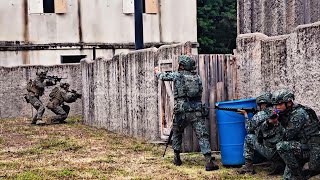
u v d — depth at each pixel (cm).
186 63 1403
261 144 1252
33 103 2838
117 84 2295
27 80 3400
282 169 1260
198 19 5528
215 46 5659
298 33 1311
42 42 3669
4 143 2050
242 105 1347
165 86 1772
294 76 1330
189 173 1338
